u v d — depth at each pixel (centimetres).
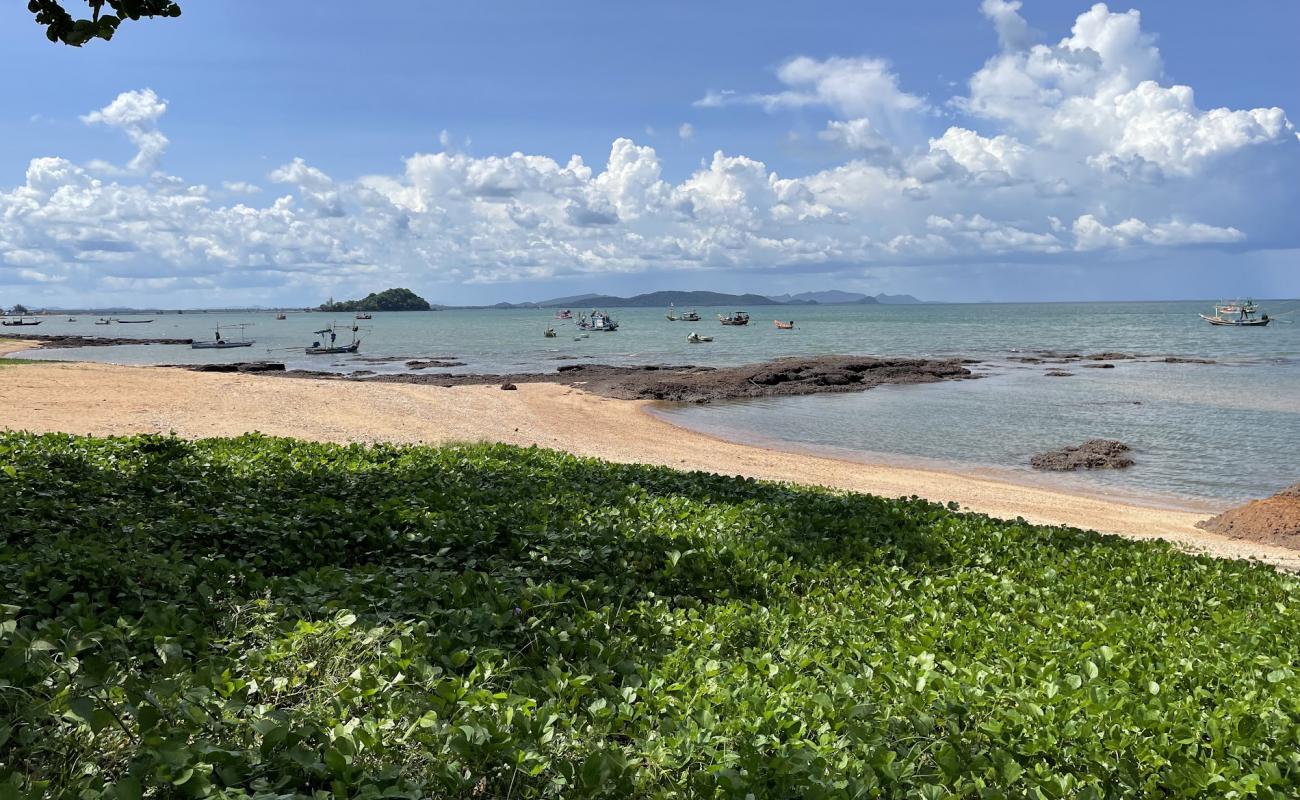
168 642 552
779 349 8719
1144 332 11331
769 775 461
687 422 3747
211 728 447
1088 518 2058
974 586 985
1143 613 945
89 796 367
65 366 3859
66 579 664
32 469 1155
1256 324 12344
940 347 8888
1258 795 488
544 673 592
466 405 3606
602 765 452
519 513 1138
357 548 930
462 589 735
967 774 496
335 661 573
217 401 3103
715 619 777
